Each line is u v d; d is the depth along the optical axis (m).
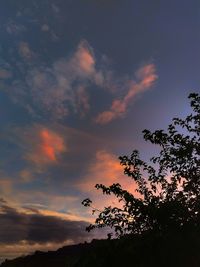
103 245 14.81
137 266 14.26
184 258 13.87
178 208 14.45
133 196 15.43
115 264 14.52
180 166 15.75
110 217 15.55
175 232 14.27
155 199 15.29
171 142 16.05
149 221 14.91
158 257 14.06
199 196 14.88
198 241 13.88
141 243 14.33
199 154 15.60
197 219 14.27
